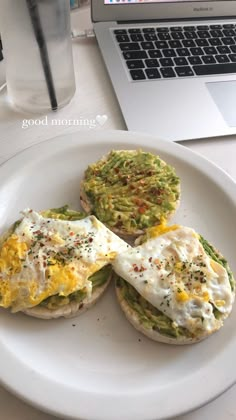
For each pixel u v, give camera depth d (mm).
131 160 297
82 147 310
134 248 256
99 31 379
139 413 199
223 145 325
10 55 293
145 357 229
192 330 231
